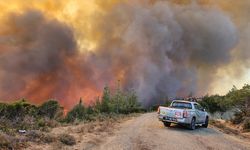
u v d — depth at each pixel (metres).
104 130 16.06
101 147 10.69
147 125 20.62
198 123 20.25
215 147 12.43
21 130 12.10
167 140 13.45
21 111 18.22
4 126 12.08
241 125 27.16
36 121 15.75
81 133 13.91
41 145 9.90
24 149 8.96
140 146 11.40
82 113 24.58
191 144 12.74
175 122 18.48
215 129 21.44
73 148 10.04
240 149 12.47
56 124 17.16
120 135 14.36
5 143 8.98
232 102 31.92
